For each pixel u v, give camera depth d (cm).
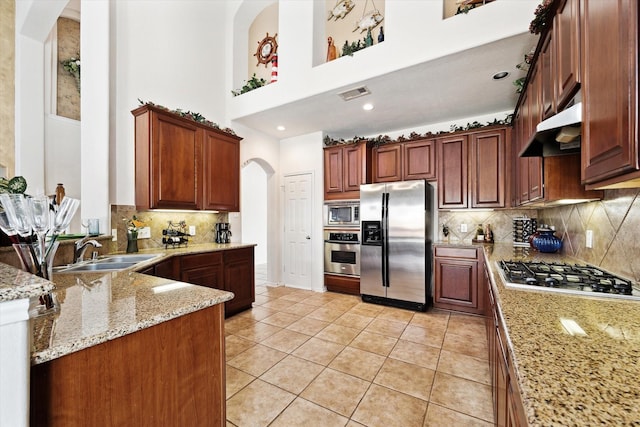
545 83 166
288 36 336
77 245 199
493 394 156
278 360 222
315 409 167
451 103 332
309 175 448
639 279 124
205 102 374
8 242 145
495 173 332
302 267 451
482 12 223
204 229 364
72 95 421
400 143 391
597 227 169
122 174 284
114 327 85
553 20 145
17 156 319
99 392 82
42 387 72
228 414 163
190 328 108
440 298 343
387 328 285
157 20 322
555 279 136
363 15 380
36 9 293
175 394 102
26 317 61
